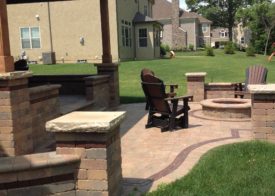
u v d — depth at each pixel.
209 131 7.42
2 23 5.02
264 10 47.47
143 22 29.12
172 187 4.42
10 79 4.89
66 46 25.77
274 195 4.18
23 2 12.78
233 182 4.54
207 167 5.05
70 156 3.84
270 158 5.36
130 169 5.19
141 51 29.64
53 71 20.64
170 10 50.72
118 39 24.91
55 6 25.47
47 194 3.85
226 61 27.75
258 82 10.20
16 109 5.11
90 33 25.22
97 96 9.58
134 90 15.01
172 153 5.87
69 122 3.80
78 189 3.91
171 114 7.54
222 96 11.41
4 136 5.04
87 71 20.23
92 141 3.83
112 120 3.84
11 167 3.72
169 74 19.73
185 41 48.88
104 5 10.76
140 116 9.29
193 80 11.40
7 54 5.10
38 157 3.89
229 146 6.01
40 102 6.08
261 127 6.29
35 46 26.20
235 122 8.34
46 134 6.35
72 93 10.98
